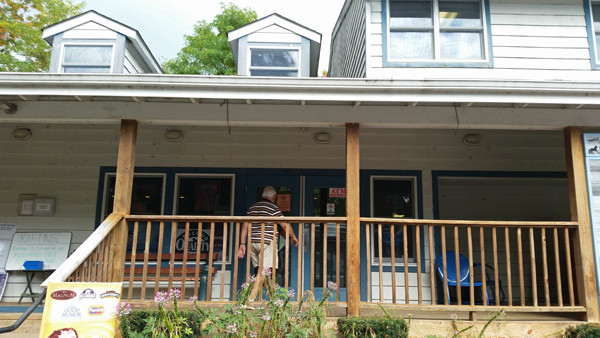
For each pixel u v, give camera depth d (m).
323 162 6.22
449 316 4.59
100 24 7.07
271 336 3.66
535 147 6.32
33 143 6.18
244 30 7.14
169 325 3.44
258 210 4.85
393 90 4.21
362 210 6.11
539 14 6.15
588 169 4.52
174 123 4.71
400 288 5.95
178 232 6.08
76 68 6.95
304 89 4.21
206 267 5.59
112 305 3.53
